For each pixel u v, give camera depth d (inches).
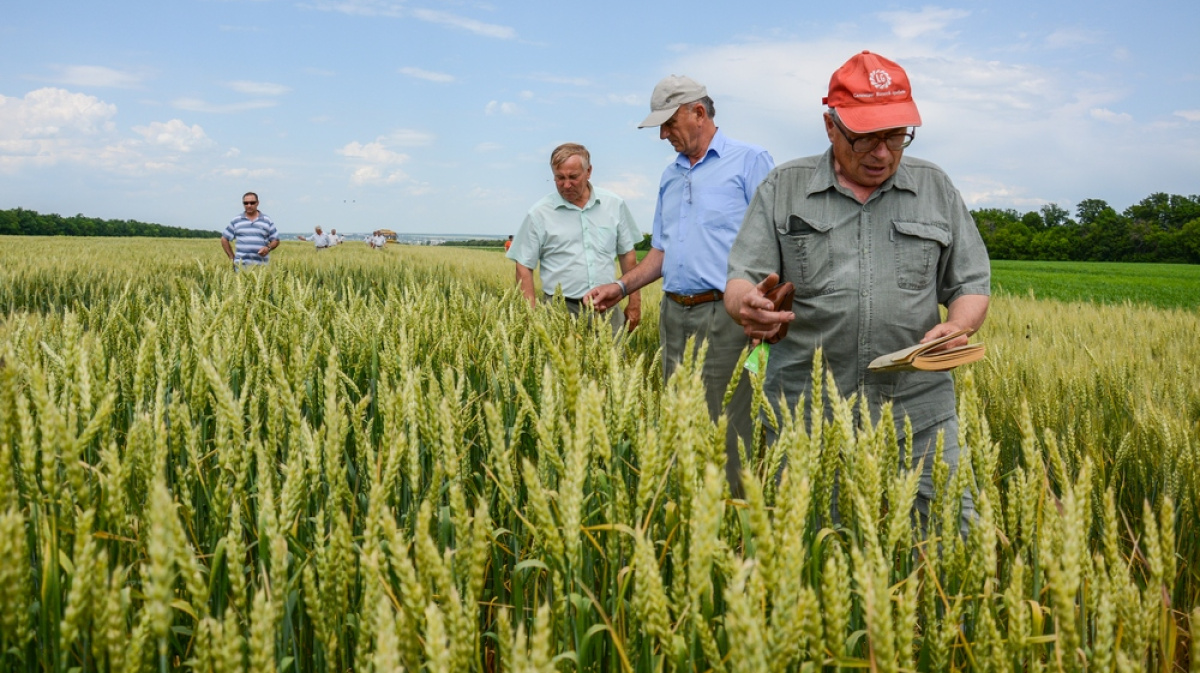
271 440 66.9
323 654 58.4
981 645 49.4
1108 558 51.6
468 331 135.1
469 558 52.0
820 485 62.4
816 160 113.5
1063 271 2149.4
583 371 100.9
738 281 113.8
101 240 2240.4
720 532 54.7
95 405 73.0
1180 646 84.7
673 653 43.7
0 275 420.2
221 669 40.9
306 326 127.8
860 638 58.8
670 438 55.4
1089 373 180.1
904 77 100.7
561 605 50.3
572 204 216.1
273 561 48.5
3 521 42.5
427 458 84.5
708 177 169.6
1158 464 116.8
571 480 50.4
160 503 39.4
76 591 42.1
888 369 86.7
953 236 109.9
